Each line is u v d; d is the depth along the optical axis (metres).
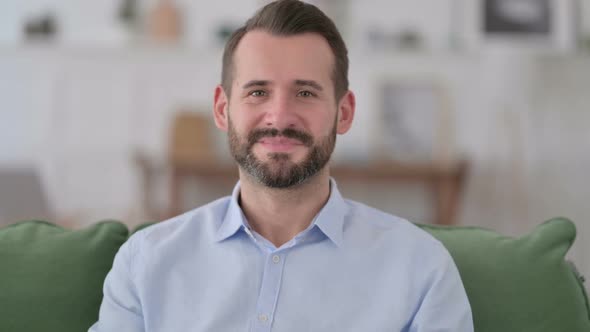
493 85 3.74
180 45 3.79
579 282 1.17
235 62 1.17
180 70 3.80
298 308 1.08
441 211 3.73
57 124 3.77
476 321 1.12
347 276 1.11
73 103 3.78
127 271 1.13
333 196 1.17
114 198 3.77
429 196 3.84
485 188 3.76
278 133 1.11
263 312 1.08
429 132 3.76
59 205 3.76
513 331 1.11
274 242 1.18
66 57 3.79
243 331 1.07
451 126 3.75
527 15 3.74
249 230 1.13
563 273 1.14
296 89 1.13
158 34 3.79
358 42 3.79
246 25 1.18
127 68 3.79
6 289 1.16
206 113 3.80
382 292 1.10
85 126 3.78
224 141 3.79
